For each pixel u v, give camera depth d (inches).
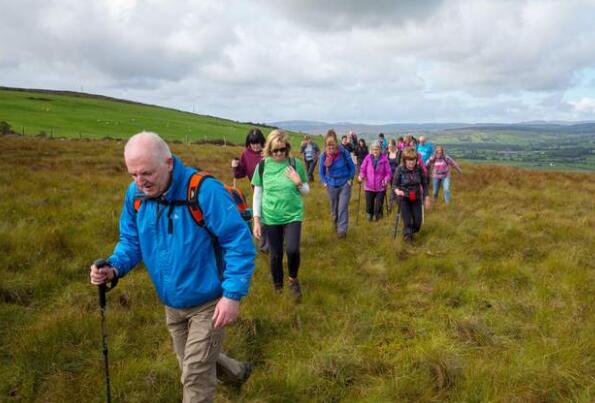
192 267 121.0
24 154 809.5
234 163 321.1
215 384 131.3
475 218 440.1
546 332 201.3
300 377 165.6
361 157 755.4
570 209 522.0
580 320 207.9
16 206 389.4
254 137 313.4
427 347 180.5
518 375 162.1
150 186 113.5
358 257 311.9
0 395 153.8
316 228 380.8
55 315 199.3
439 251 331.3
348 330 202.4
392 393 158.1
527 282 269.7
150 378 161.6
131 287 235.1
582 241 359.9
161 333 196.2
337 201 380.8
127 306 220.8
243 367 162.9
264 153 242.8
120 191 518.6
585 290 251.3
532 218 445.4
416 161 354.6
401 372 168.1
